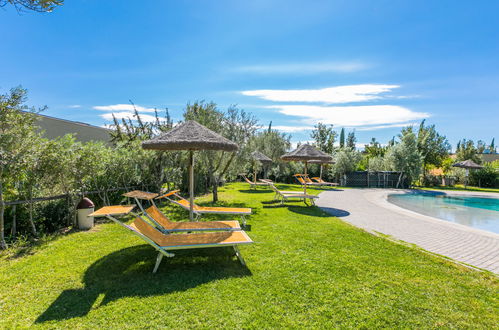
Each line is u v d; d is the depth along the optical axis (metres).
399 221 8.16
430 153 28.14
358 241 5.71
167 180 11.38
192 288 3.46
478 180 28.05
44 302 3.11
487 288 3.69
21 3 3.33
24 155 5.01
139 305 3.05
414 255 4.96
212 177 11.67
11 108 4.82
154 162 10.26
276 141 24.75
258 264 4.30
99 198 8.08
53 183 6.33
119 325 2.69
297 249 5.07
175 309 2.98
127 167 8.92
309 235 6.07
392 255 4.91
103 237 5.74
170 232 5.36
